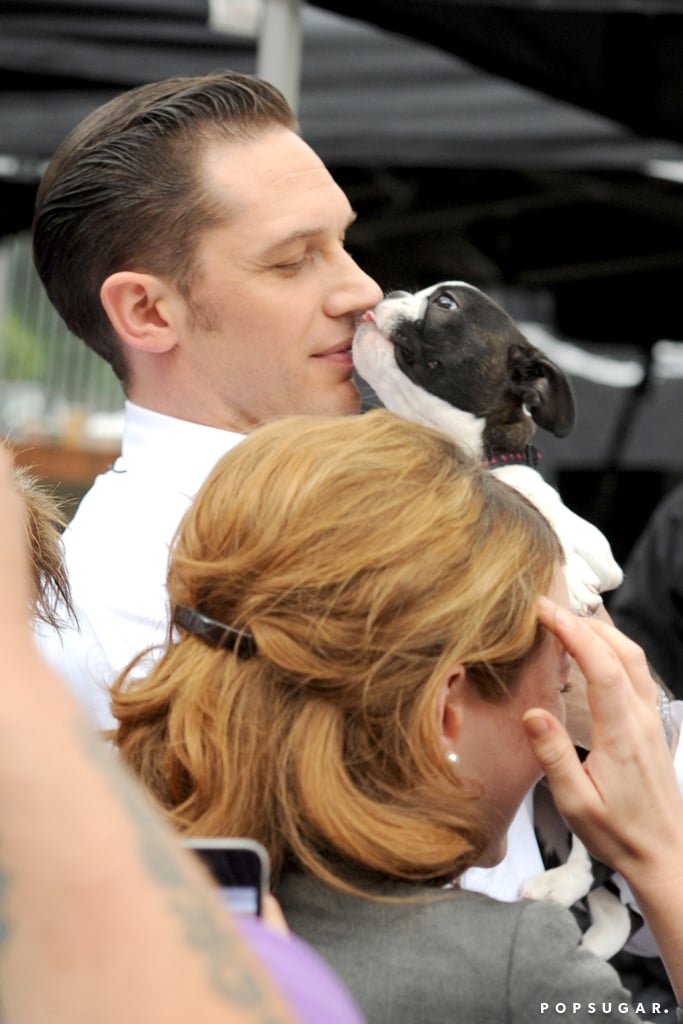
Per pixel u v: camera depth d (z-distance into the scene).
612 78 6.43
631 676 2.42
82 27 6.61
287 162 3.48
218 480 2.34
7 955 0.94
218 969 0.96
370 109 6.96
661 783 2.37
